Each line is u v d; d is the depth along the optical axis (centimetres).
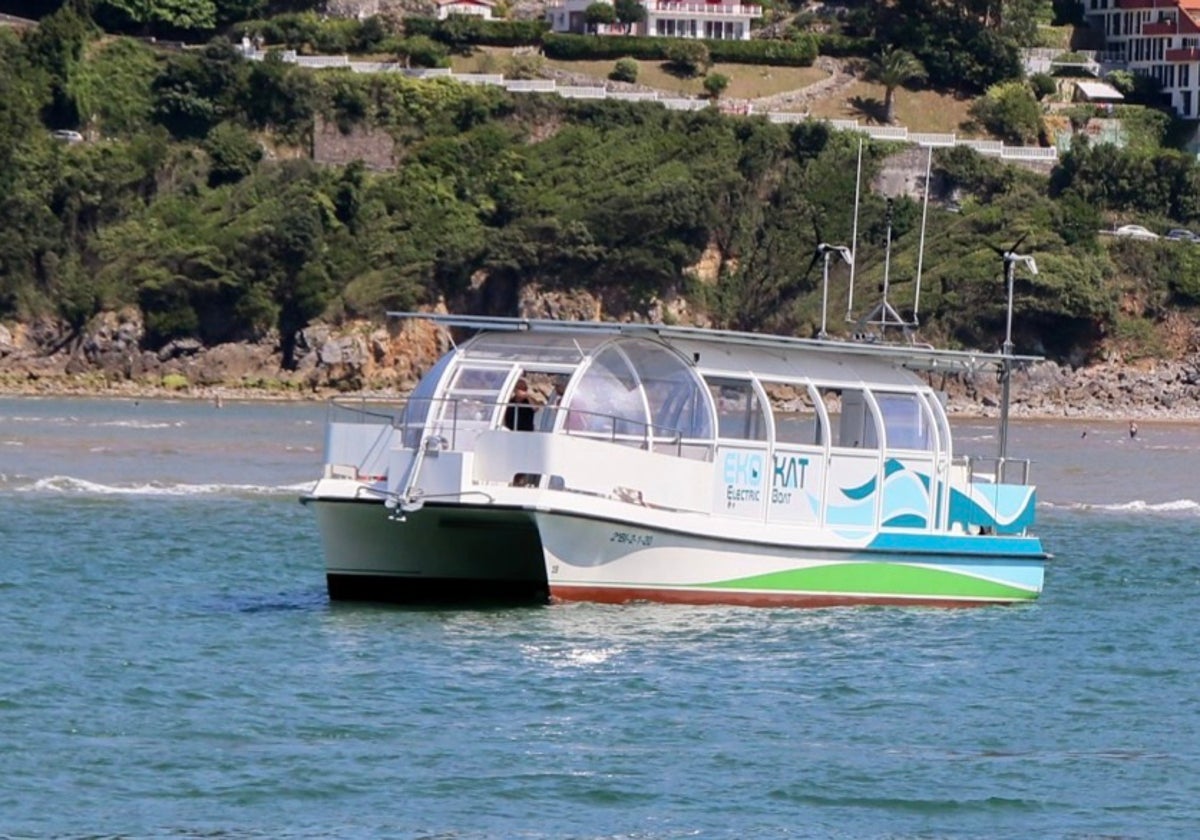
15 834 7225
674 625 10788
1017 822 7712
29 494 18988
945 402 11944
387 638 10375
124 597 12069
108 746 8312
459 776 8025
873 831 7556
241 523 16750
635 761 8306
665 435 10831
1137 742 8906
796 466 11200
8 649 10156
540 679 9562
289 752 8288
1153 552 16562
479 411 10712
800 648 10444
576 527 10456
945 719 9181
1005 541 11956
